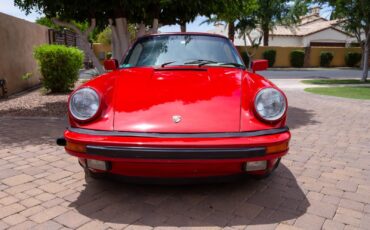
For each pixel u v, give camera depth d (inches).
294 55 1243.2
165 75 127.2
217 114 105.9
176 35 161.9
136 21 287.4
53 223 99.3
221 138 99.0
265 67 156.2
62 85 389.1
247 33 1184.8
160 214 105.3
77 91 111.3
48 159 156.2
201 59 148.1
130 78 125.1
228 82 121.6
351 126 239.6
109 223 99.7
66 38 636.7
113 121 104.3
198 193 120.0
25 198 115.5
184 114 105.2
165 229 96.7
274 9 1125.7
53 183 128.4
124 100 111.0
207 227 98.0
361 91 473.1
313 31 1465.3
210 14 272.5
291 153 171.6
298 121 256.1
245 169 103.6
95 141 99.2
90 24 282.2
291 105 339.3
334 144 190.2
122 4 235.8
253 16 1090.1
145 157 97.0
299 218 104.2
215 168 101.9
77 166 147.2
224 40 161.6
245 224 100.1
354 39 1488.7
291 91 474.9
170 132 100.3
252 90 116.6
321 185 130.3
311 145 187.3
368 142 195.6
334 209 110.5
